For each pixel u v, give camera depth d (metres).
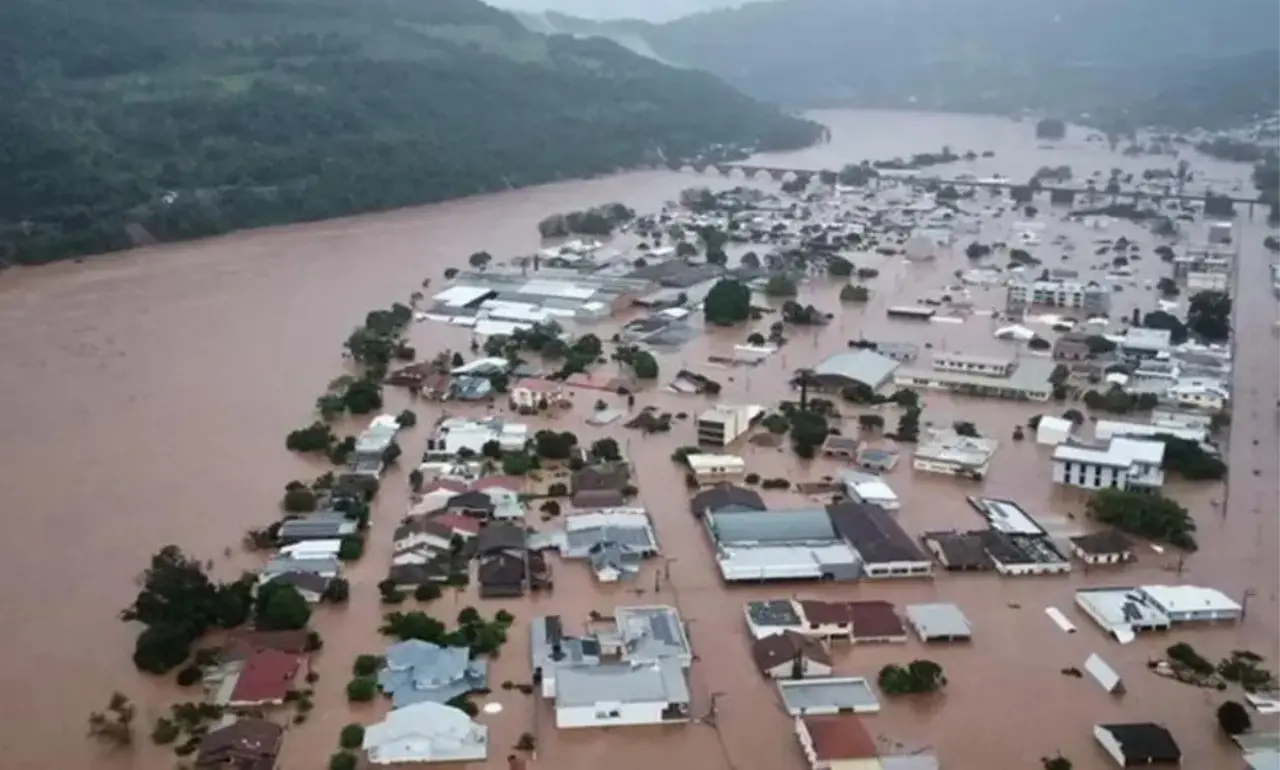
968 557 88.19
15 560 86.88
